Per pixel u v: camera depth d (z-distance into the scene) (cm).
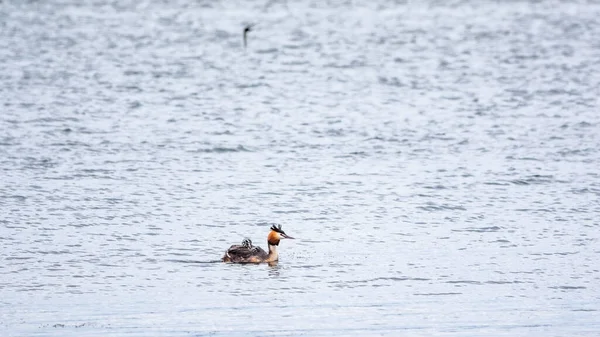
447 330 2711
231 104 6272
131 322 2725
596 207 3919
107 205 3884
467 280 3094
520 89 6862
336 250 3381
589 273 3162
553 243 3462
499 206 3934
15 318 2739
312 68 7988
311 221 3725
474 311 2842
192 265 3216
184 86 6969
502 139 5206
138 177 4331
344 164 4634
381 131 5419
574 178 4381
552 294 2983
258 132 5369
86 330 2664
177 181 4278
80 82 6988
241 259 3238
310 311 2834
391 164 4644
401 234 3566
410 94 6719
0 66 7600
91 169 4450
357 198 4044
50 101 6156
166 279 3077
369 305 2884
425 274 3145
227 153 4844
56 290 2962
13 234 3491
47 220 3669
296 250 3384
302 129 5475
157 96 6500
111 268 3167
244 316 2786
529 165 4619
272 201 3991
